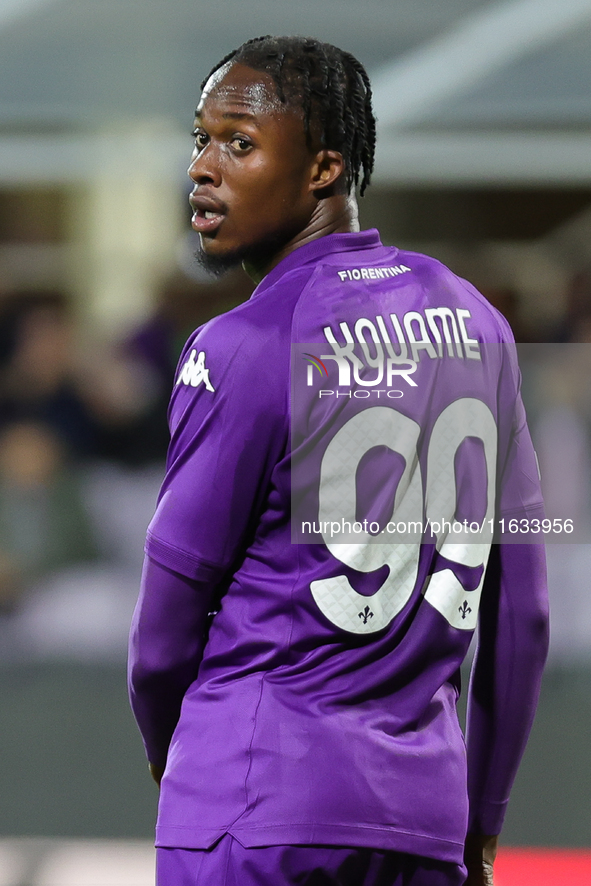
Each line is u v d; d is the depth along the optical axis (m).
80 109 28.58
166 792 4.66
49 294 29.12
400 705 4.69
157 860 4.68
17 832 12.87
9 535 21.16
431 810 4.61
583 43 27.58
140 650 4.77
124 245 29.02
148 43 28.27
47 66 28.48
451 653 4.82
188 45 28.48
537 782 14.82
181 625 4.71
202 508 4.60
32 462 21.52
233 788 4.48
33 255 29.17
